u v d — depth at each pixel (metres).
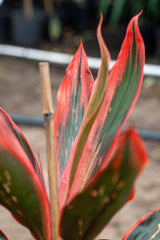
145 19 4.38
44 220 0.61
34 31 4.60
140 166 0.49
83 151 0.68
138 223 0.77
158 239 0.73
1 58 4.25
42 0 5.54
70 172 0.68
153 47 4.31
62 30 5.02
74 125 0.76
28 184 0.57
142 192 2.03
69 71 0.77
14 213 0.62
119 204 0.55
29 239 1.67
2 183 0.57
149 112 3.04
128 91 0.68
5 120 0.70
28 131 2.73
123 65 0.68
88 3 5.16
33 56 4.16
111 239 1.69
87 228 0.59
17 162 0.55
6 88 3.55
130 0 4.31
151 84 3.55
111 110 0.69
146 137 2.64
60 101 0.76
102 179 0.52
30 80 3.76
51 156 0.64
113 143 0.65
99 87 0.67
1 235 0.72
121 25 4.97
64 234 0.60
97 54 4.22
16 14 4.69
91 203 0.55
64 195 0.70
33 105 3.21
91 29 5.10
